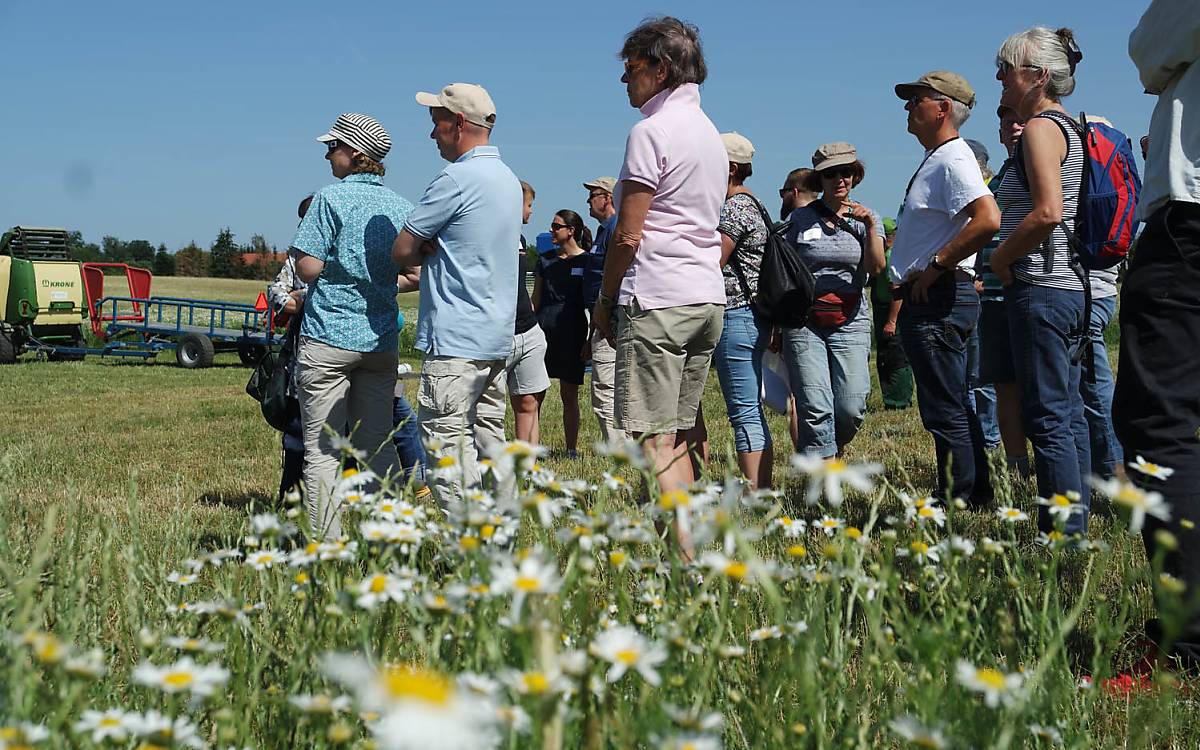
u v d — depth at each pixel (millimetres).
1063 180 3750
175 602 2234
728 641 1835
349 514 2162
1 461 3537
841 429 5211
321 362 4203
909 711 1850
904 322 4793
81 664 1304
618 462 1705
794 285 4582
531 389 6203
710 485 1870
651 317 3504
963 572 2064
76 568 2246
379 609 1716
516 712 1073
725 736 1726
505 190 4105
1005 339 4535
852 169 5016
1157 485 2529
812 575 1823
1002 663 1926
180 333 21250
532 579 1257
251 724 1811
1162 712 1487
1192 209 2570
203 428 10273
